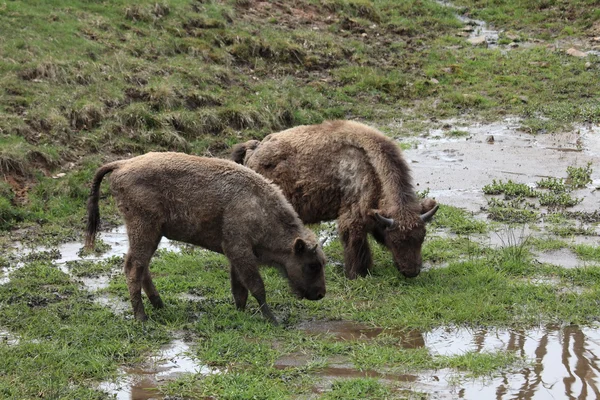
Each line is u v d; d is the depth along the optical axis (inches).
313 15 3363.7
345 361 1160.2
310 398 1051.3
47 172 1947.6
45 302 1353.3
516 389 1079.6
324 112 2610.7
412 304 1353.3
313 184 1533.0
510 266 1526.8
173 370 1131.9
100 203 1889.8
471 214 1863.9
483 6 3870.6
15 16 2498.8
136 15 2760.8
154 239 1277.1
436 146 2427.4
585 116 2669.8
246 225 1272.1
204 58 2684.5
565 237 1708.9
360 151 1515.7
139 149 2130.9
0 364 1111.6
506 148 2402.8
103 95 2257.6
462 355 1168.8
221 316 1302.9
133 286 1267.2
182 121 2256.4
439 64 3139.8
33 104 2137.1
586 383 1096.8
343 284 1469.0
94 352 1165.7
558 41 3447.3
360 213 1503.4
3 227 1727.4
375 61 3093.0
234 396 1045.2
